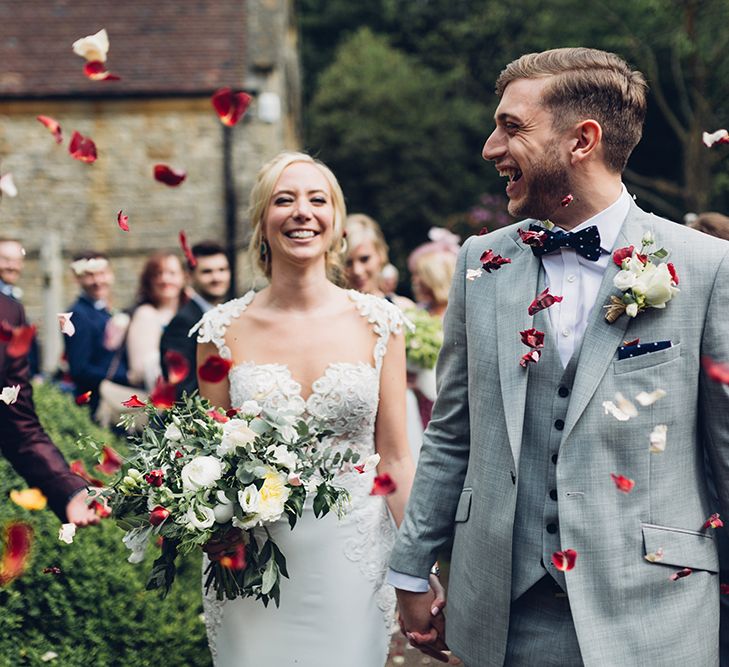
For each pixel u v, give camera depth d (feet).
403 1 96.89
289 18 59.41
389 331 10.71
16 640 11.43
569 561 7.25
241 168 46.55
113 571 12.78
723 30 54.08
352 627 10.10
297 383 10.33
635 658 7.34
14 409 10.31
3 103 46.06
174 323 15.80
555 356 7.79
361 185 81.71
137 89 45.96
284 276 10.59
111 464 9.04
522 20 88.69
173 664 12.60
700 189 55.21
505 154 7.83
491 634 7.98
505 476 7.93
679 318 7.47
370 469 9.80
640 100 7.77
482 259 8.20
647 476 7.44
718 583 7.82
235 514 8.80
